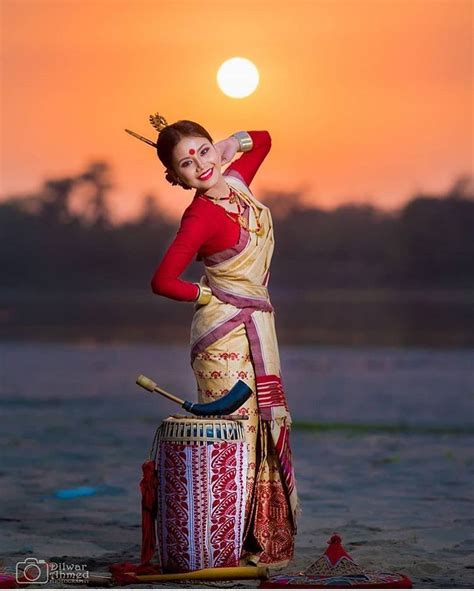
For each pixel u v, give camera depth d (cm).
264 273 791
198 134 775
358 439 1653
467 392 2420
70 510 1060
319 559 747
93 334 4791
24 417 1944
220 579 739
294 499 785
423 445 1582
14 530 957
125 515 1033
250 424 774
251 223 782
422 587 737
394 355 3562
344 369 3036
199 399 786
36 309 7212
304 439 1658
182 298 764
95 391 2444
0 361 3356
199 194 782
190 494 739
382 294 8825
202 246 776
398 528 962
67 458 1438
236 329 773
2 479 1258
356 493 1161
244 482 747
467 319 5672
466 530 953
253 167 829
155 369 3036
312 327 5141
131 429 1773
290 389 2503
